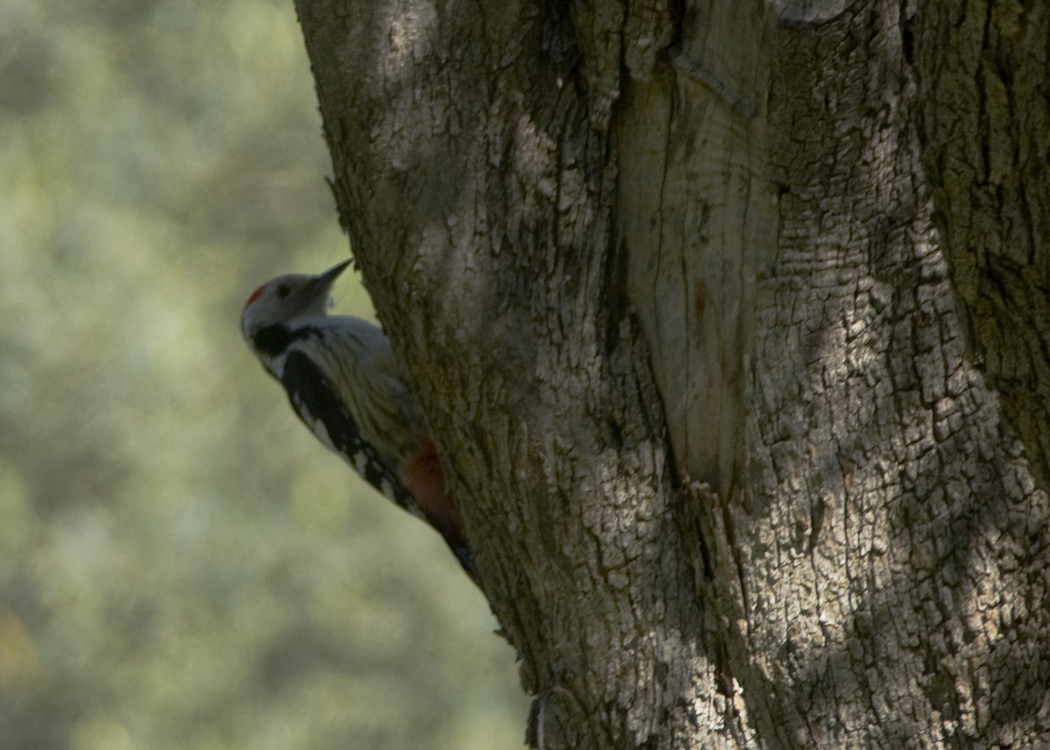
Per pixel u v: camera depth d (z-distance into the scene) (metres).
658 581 6.03
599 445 6.04
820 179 5.43
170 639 20.38
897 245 5.54
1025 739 5.74
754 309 5.74
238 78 21.17
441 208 6.15
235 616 20.42
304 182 21.48
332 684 20.44
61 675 20.62
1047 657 5.73
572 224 6.04
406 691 20.77
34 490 20.22
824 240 5.55
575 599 6.17
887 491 5.69
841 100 5.19
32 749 20.39
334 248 20.98
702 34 5.58
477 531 6.62
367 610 20.89
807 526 5.75
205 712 20.25
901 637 5.71
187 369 20.25
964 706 5.71
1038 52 4.07
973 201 4.45
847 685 5.77
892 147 5.37
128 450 20.16
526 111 6.06
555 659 6.33
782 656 5.82
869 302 5.61
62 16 20.95
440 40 6.14
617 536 6.04
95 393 20.06
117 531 20.11
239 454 20.62
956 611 5.68
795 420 5.72
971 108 4.30
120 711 20.28
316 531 20.45
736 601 5.87
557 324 6.06
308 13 6.40
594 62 5.88
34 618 20.86
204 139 21.03
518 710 21.53
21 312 19.48
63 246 19.73
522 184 6.07
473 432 6.27
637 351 6.03
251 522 20.28
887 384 5.66
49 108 20.62
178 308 20.19
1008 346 4.71
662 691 6.04
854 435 5.69
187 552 20.09
